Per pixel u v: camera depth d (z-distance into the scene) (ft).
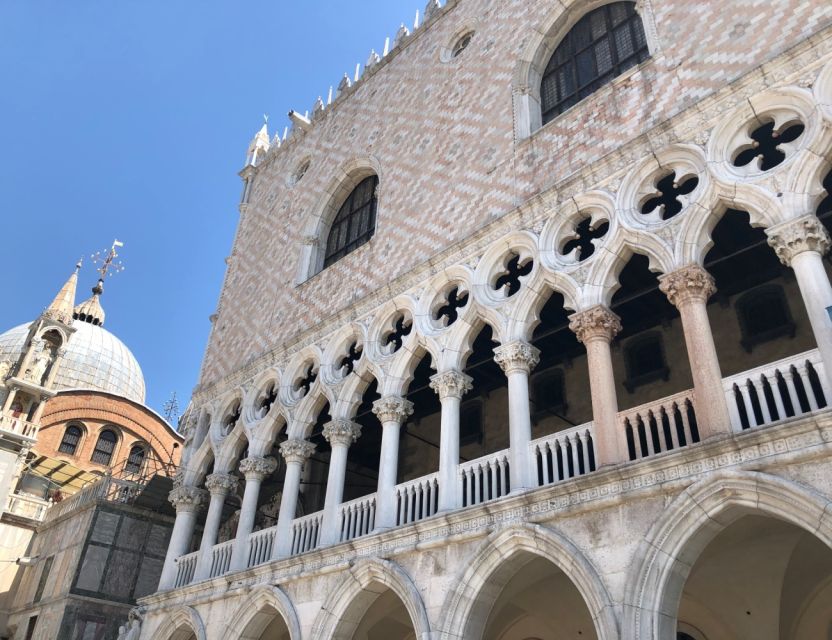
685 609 54.49
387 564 50.90
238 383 80.79
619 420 44.45
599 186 52.75
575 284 50.52
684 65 52.44
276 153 104.22
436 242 65.05
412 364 62.03
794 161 42.42
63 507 109.70
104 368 197.67
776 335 55.06
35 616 95.55
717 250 56.85
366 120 86.69
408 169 74.33
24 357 135.95
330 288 76.13
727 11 51.62
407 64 84.12
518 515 45.03
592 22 66.03
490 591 45.73
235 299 93.15
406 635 69.72
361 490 87.40
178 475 81.56
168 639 67.97
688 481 38.14
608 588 38.81
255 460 71.10
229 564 67.97
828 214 42.73
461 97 72.23
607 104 56.34
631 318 63.87
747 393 39.60
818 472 34.37
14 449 124.57
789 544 46.11
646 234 47.80
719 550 45.70
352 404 65.31
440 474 52.90
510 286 58.70
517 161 61.31
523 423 49.39
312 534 62.34
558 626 59.41
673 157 49.19
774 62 45.80
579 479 42.34
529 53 67.41
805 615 50.70
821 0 46.21
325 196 87.25
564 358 68.49
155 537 97.55
